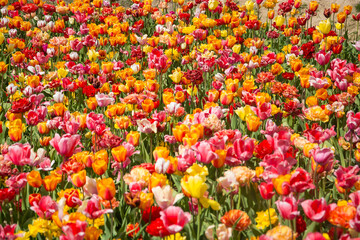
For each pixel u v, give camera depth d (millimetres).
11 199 2980
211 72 6699
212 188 3303
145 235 2900
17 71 7762
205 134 3844
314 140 3701
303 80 5355
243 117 4270
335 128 5273
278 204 2395
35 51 7809
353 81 5375
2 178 3518
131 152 3414
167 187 2541
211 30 10305
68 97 6320
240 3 14969
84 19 9969
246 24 8742
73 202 2832
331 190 3811
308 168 3607
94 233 2500
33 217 3146
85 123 4156
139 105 5012
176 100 5000
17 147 3199
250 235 2865
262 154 3178
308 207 2328
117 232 3000
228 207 3191
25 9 10570
